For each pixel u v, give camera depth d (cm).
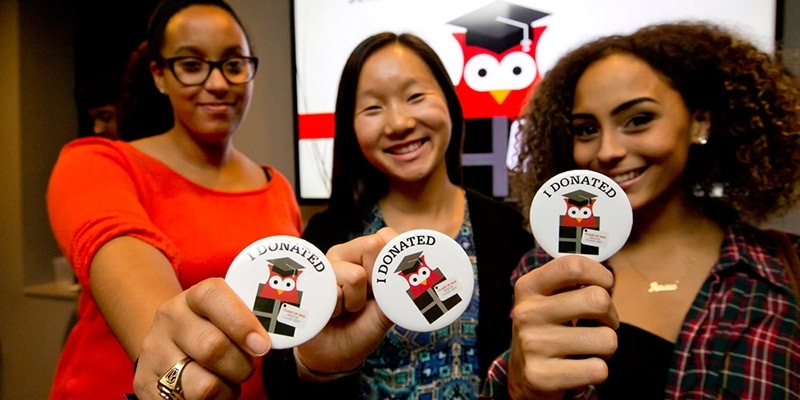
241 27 116
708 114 86
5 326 266
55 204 82
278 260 62
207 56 108
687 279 85
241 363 51
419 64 107
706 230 89
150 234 75
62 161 89
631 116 79
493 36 186
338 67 200
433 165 105
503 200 187
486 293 98
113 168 91
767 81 84
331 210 113
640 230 89
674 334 81
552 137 97
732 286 79
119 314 64
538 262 94
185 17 107
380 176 115
